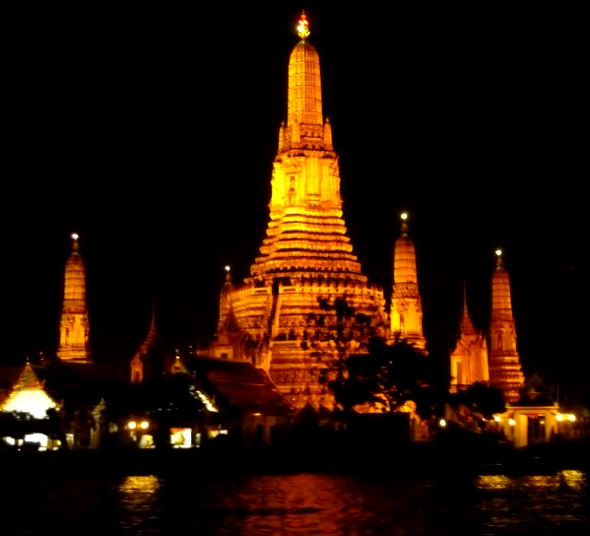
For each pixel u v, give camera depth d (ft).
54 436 426.51
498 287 565.94
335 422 460.14
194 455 401.90
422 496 322.55
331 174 533.14
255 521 277.64
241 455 403.13
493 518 282.15
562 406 538.88
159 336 525.75
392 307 524.93
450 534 260.21
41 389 456.45
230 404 449.06
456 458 408.26
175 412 433.89
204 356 477.77
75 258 544.62
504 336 562.25
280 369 496.23
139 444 455.63
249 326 516.73
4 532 265.75
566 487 345.51
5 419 425.28
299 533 260.83
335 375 493.77
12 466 387.75
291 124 536.42
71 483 362.74
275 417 467.52
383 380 442.91
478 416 488.85
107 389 467.11
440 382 447.42
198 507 301.02
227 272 549.54
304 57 535.60
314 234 525.34
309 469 402.72
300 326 501.97
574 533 261.44
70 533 264.11
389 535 258.37
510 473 397.60
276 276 515.09
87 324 545.03
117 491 337.72
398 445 423.64
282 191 535.19
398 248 526.98
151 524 274.98
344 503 307.78
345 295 512.63
